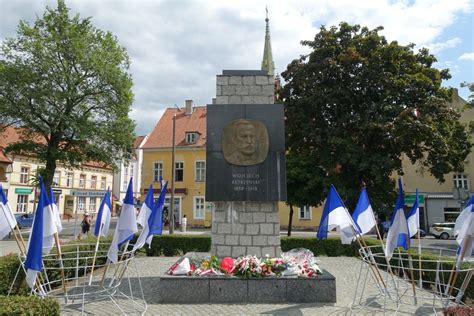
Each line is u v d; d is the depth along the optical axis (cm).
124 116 2648
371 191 1822
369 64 1816
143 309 688
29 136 2494
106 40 2558
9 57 2344
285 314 666
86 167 4838
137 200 3541
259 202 951
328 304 735
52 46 2338
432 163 1858
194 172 3769
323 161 1828
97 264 1155
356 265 1252
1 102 2275
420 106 1786
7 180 3612
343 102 1869
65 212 4466
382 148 1877
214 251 938
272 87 1009
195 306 716
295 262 822
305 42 2012
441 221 3256
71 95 2367
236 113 984
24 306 452
